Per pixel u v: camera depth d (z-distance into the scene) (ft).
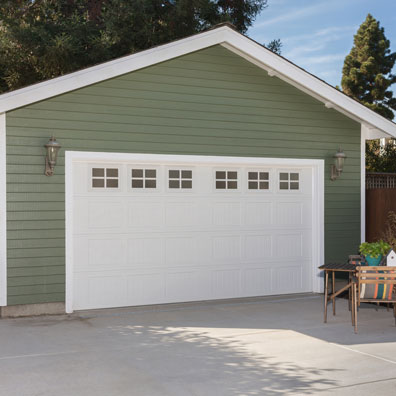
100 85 25.94
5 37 47.44
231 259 29.40
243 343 20.26
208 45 27.81
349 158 32.30
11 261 24.32
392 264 23.25
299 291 31.22
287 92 30.40
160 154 27.20
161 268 27.71
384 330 22.43
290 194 31.01
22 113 24.45
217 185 29.12
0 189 24.08
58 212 25.14
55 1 50.55
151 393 14.98
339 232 32.01
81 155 25.54
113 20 47.55
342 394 14.92
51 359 18.12
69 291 25.36
